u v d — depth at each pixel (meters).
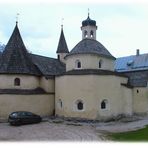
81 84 38.16
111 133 28.78
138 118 43.34
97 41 45.41
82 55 40.94
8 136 26.81
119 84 41.34
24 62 42.50
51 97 42.88
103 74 38.50
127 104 44.56
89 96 37.47
